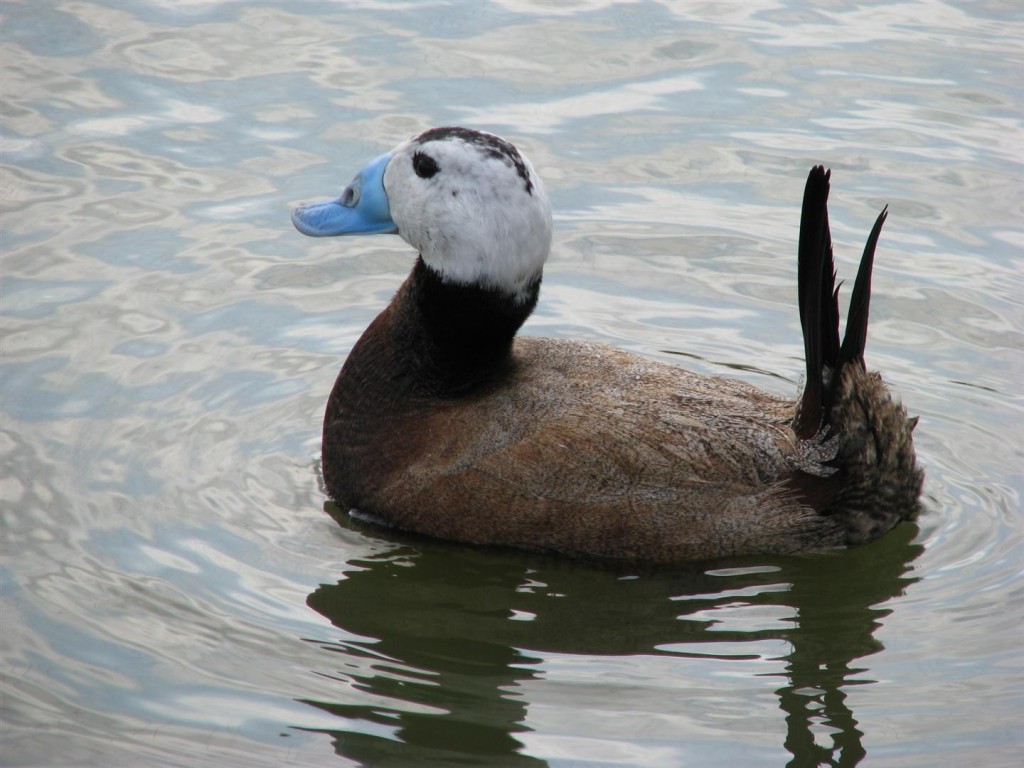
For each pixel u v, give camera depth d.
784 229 13.12
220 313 11.78
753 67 15.61
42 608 8.37
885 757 7.32
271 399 10.77
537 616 8.61
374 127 14.27
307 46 15.86
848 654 8.23
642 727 7.57
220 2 16.83
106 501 9.41
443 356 9.33
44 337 11.20
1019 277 12.32
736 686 7.95
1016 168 13.76
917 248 12.73
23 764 7.20
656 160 14.05
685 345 11.66
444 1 17.03
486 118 14.52
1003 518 9.53
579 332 11.82
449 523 9.11
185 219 12.95
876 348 11.55
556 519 8.85
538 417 9.04
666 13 16.78
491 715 7.66
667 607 8.70
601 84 15.25
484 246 8.90
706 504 8.75
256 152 13.92
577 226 13.20
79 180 13.40
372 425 9.47
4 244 12.38
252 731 7.48
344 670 8.01
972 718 7.62
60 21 16.14
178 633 8.24
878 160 13.98
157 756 7.27
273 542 9.19
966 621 8.50
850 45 16.06
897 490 8.95
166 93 14.82
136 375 10.85
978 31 16.34
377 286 12.42
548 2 17.06
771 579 8.88
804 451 8.73
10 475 9.58
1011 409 10.79
